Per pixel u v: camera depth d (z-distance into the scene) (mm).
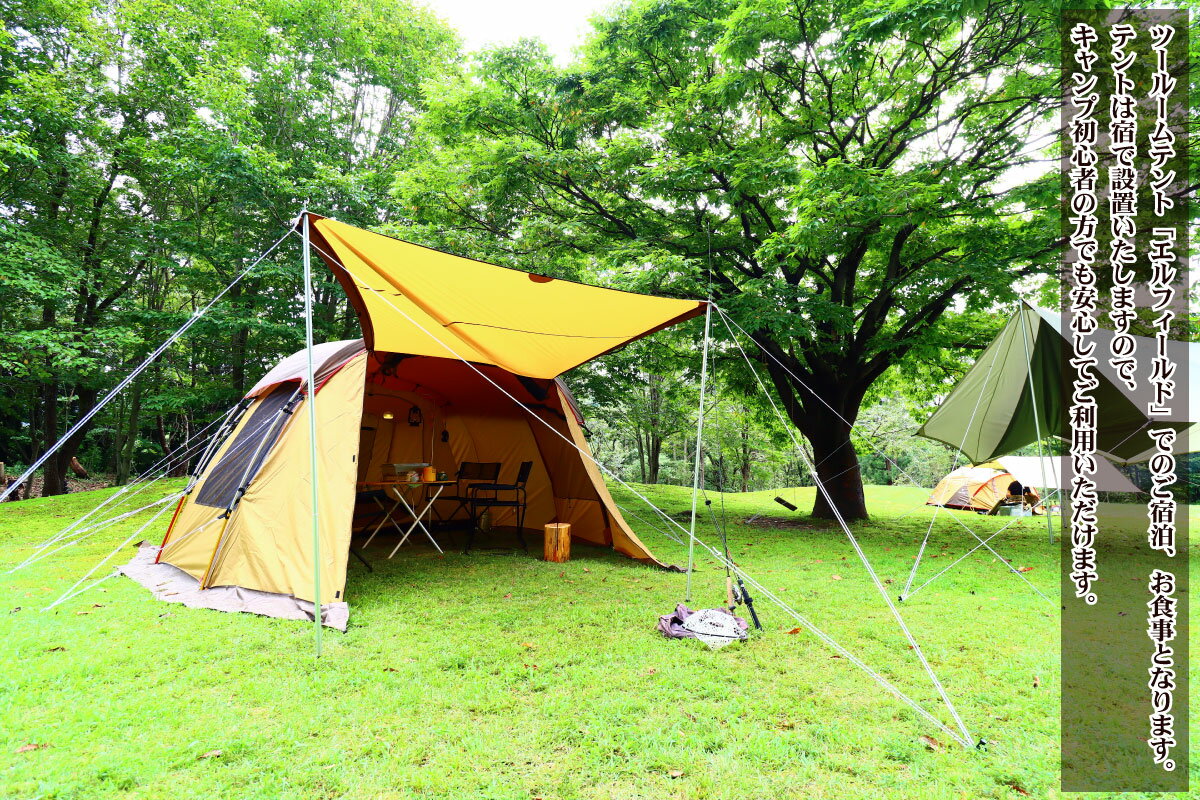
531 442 8078
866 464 28812
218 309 11242
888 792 2191
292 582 4270
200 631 3689
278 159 12211
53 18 11297
